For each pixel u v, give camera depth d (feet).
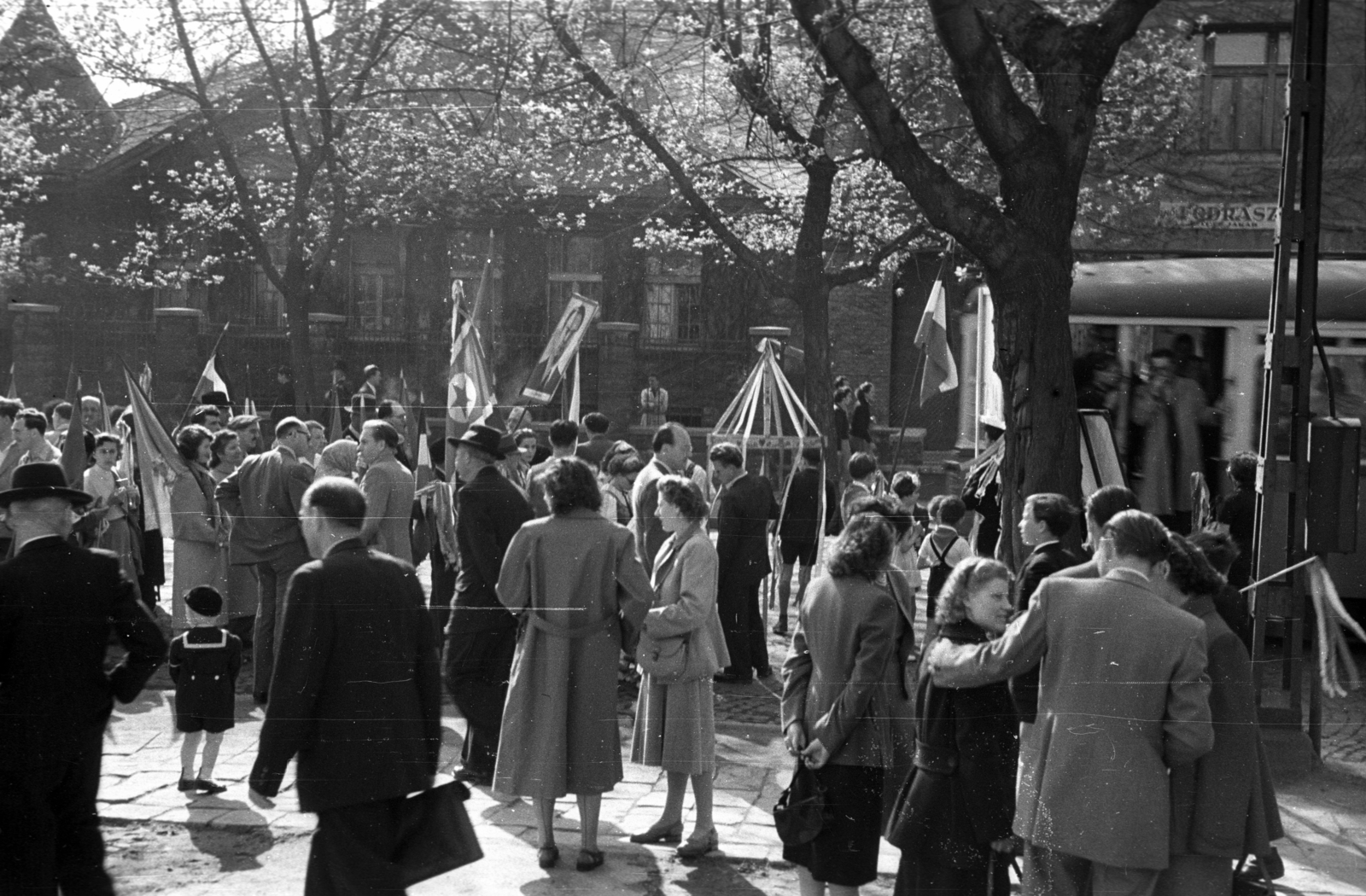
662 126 36.65
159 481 26.89
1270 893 13.03
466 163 35.58
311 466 23.25
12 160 29.27
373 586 12.03
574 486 16.07
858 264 33.30
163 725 21.91
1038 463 22.65
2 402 24.98
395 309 34.24
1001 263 22.62
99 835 13.15
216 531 25.34
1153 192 31.81
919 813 12.51
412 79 36.27
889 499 21.25
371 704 11.88
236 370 31.94
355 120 35.29
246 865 15.24
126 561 26.68
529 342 34.83
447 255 35.37
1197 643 11.50
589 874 15.58
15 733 12.52
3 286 29.01
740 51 33.76
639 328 33.94
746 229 35.78
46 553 12.89
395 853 12.03
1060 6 29.12
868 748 13.20
